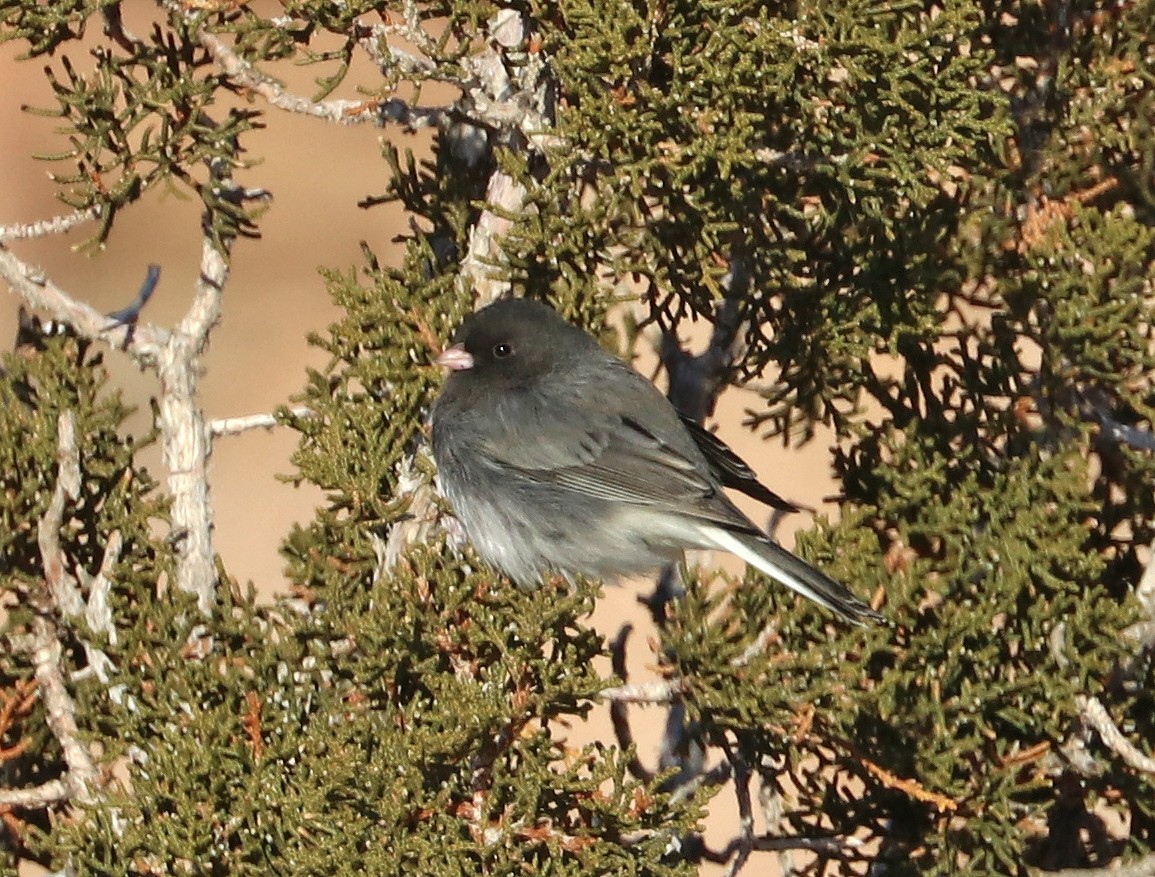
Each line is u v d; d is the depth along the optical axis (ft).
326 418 27.12
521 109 26.43
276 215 81.05
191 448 27.27
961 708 27.40
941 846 27.25
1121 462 30.01
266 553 62.59
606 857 23.94
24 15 25.18
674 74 25.36
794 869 28.89
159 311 75.15
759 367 29.07
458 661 25.46
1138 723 28.91
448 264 28.68
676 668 26.50
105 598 25.95
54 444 26.71
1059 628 27.94
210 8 25.22
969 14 26.50
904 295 28.22
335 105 25.80
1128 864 28.30
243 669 25.66
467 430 29.84
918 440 28.73
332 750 23.75
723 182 26.53
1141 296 28.66
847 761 27.71
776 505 31.73
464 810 24.30
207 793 24.58
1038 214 28.71
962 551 27.89
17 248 76.64
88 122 25.66
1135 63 28.86
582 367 31.07
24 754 27.20
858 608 25.75
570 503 30.96
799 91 25.89
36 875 48.65
